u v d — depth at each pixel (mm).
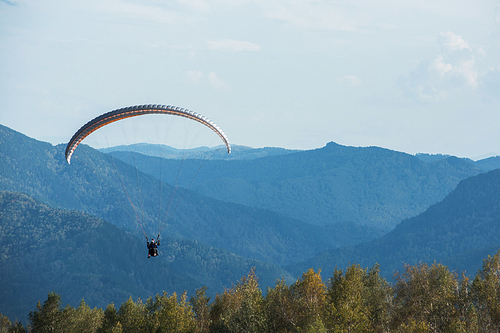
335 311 34844
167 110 35969
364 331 34562
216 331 43406
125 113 35500
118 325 48344
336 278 41125
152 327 45094
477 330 34594
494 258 41500
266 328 40500
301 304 40469
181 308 44438
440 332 37219
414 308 41969
